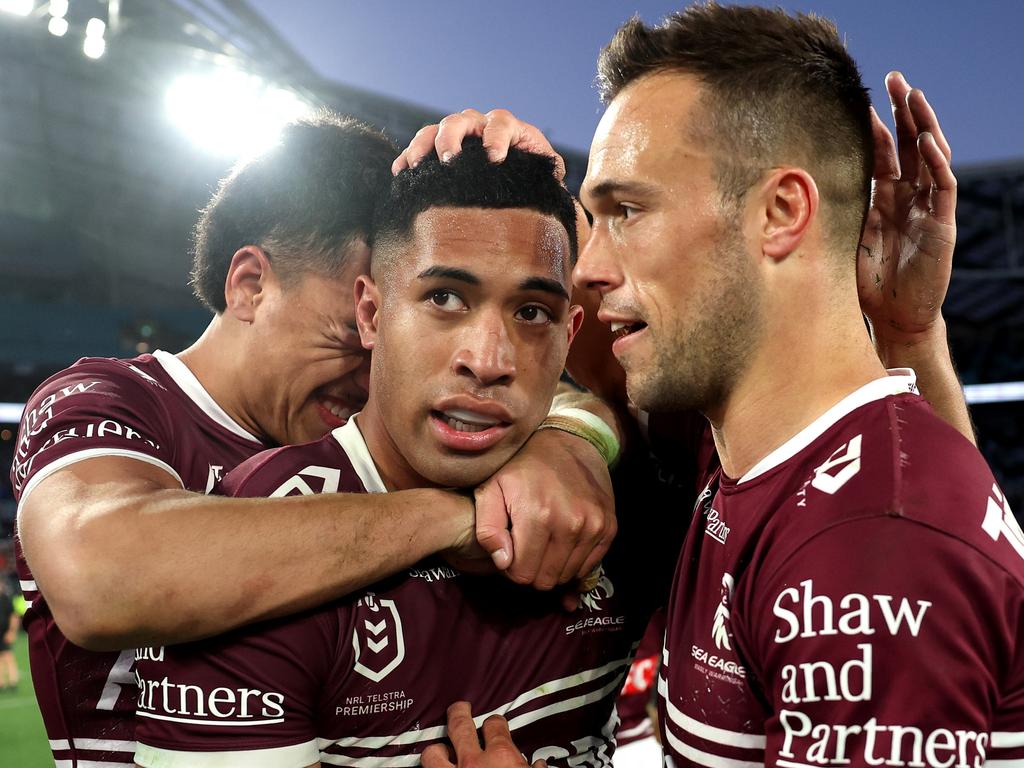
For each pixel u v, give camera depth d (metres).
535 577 1.31
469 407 1.27
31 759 6.09
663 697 1.32
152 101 16.03
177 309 19.08
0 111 16.45
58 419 1.42
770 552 1.07
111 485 1.29
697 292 1.16
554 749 1.46
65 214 18.06
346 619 1.28
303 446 1.42
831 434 1.13
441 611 1.37
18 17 14.00
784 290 1.16
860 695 0.92
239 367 1.62
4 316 16.69
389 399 1.32
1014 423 16.36
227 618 1.16
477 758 1.25
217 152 16.50
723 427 1.23
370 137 1.72
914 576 0.94
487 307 1.27
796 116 1.15
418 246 1.27
